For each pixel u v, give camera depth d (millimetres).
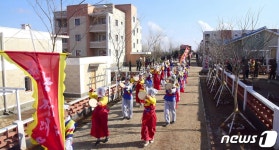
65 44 41344
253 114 9734
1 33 14227
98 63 20641
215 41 19016
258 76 24422
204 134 8406
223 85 13383
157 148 7293
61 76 5012
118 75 21141
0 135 6969
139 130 8875
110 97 14430
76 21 40250
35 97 5039
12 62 4863
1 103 13883
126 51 46719
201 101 13586
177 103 12586
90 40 41375
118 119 10297
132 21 47531
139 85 12445
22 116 13586
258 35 16859
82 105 11258
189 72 29922
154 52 37844
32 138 5152
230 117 9391
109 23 40000
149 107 7594
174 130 8836
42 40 17406
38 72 4949
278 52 23234
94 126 7648
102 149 7289
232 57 12258
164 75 20609
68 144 5379
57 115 5020
